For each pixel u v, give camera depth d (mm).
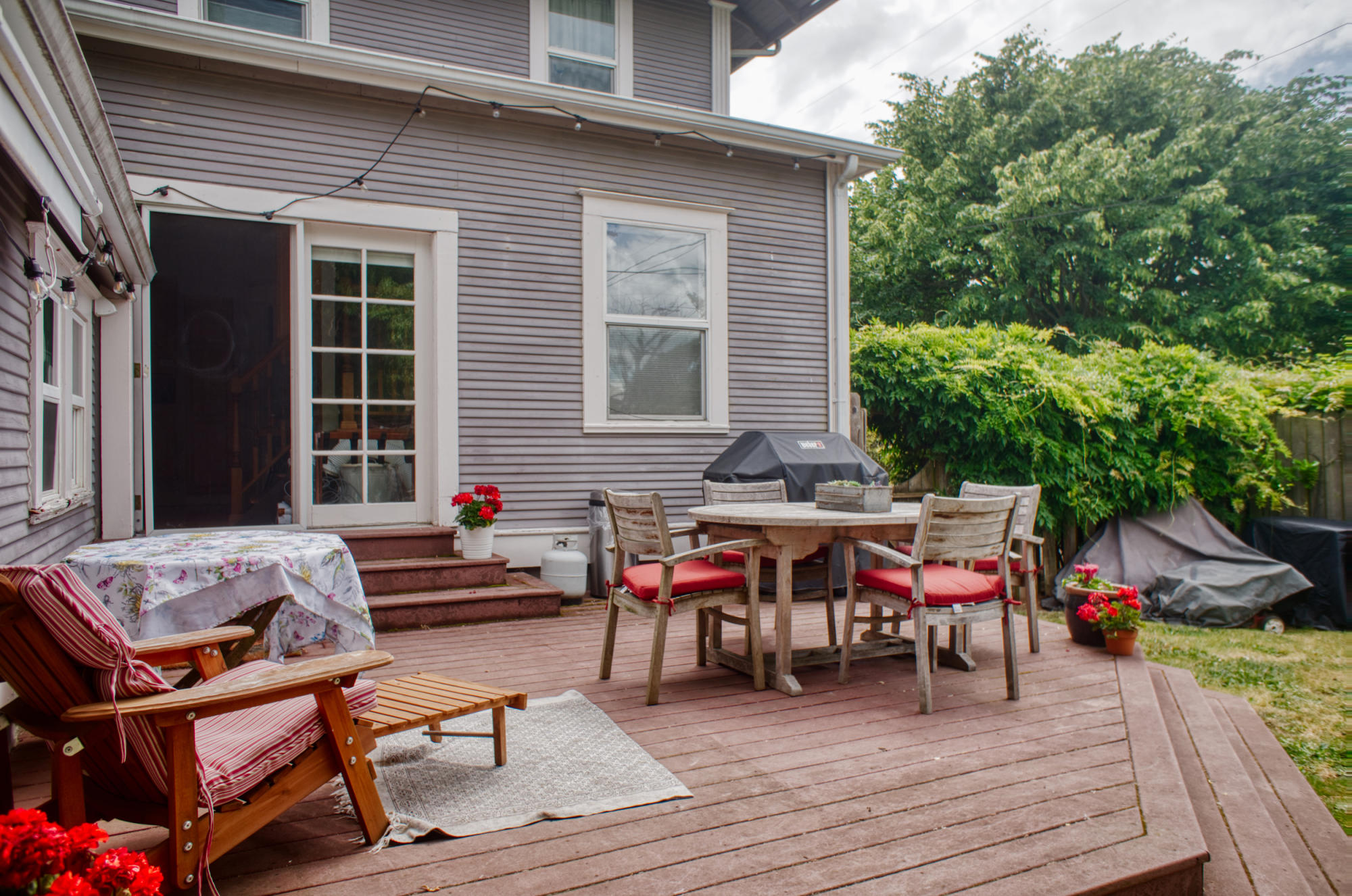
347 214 5738
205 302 5680
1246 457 8133
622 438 6621
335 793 2521
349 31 6473
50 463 3928
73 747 1704
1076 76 17781
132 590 2605
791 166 7301
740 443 6445
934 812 2377
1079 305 17797
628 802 2410
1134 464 7984
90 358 4711
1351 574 7340
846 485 3980
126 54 5184
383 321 5973
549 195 6379
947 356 8203
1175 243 16812
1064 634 4988
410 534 5715
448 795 2467
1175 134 17266
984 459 8102
